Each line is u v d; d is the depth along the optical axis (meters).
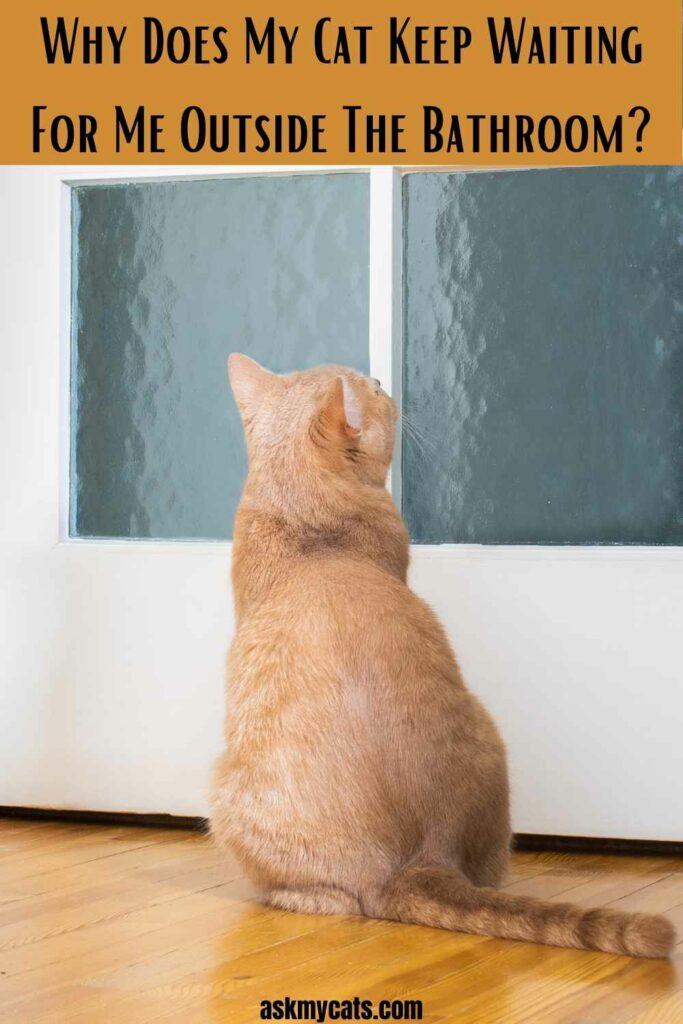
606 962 1.79
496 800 2.12
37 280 2.94
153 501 2.93
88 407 2.96
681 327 2.71
